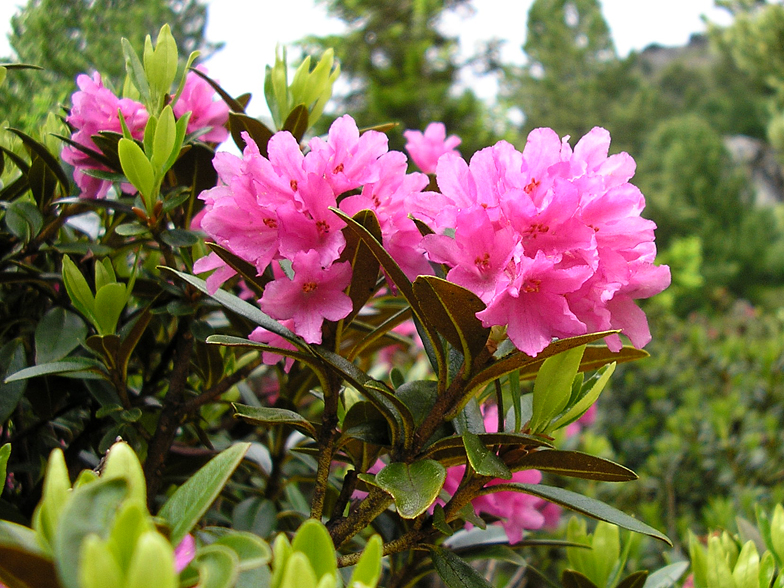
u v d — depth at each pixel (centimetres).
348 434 17
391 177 17
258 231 16
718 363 75
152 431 21
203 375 22
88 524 9
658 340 99
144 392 22
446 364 16
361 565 10
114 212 23
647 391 75
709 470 53
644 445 64
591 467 16
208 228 16
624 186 15
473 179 15
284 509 24
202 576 10
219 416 28
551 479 45
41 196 22
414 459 16
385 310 25
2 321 22
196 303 20
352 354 18
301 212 16
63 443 25
